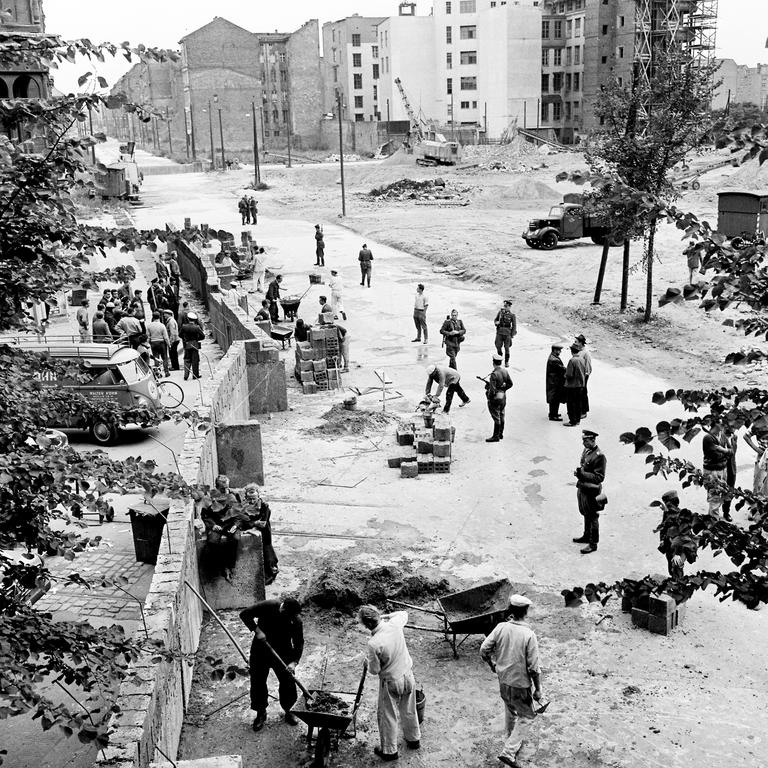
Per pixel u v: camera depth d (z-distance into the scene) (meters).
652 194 6.05
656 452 18.09
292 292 37.47
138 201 72.00
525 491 16.70
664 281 34.19
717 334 27.45
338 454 18.92
